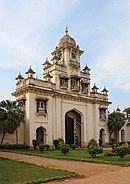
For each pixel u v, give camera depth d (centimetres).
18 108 2364
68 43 3053
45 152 2020
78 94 3031
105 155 1686
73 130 3000
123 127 3684
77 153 1906
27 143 2436
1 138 2345
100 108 3278
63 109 2838
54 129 2698
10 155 1700
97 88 3303
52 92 2711
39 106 2606
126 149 1488
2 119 2255
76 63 3091
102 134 3316
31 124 2467
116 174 951
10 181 773
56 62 2880
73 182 793
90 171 1056
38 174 918
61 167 1170
